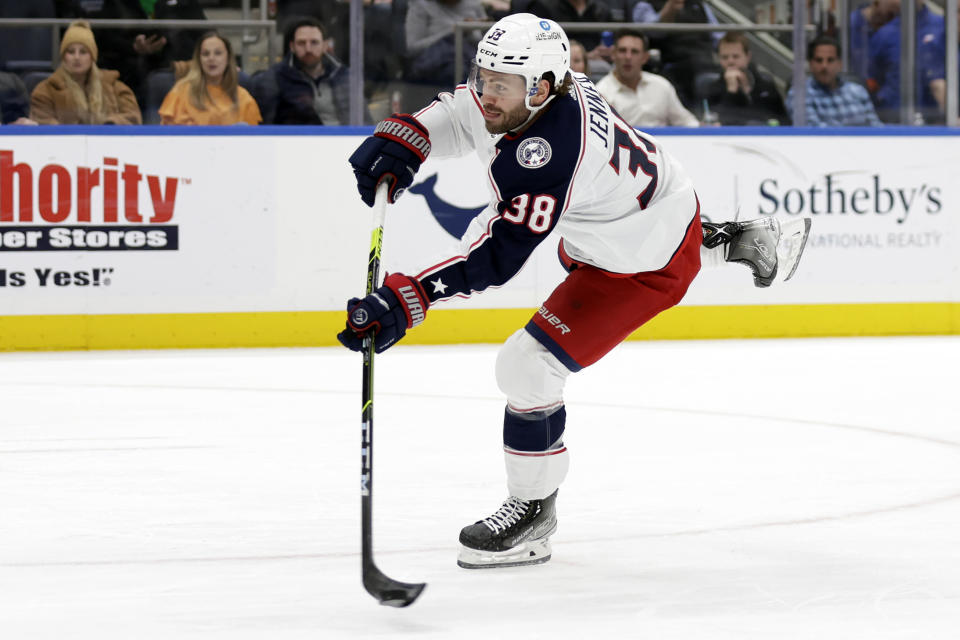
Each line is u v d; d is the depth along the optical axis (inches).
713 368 1037.2
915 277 1309.1
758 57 1376.7
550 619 373.4
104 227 1183.6
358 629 362.3
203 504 543.5
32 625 365.4
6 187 1163.9
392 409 824.9
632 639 352.5
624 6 1375.5
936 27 1358.3
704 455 665.0
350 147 1224.2
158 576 422.6
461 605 389.1
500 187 399.2
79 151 1174.3
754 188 1278.3
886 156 1299.2
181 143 1193.4
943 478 601.9
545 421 442.6
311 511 529.3
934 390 909.2
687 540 478.6
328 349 1200.2
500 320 1247.5
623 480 598.9
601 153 409.7
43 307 1175.6
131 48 1275.8
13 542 473.7
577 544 474.0
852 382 951.6
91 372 1018.7
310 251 1221.7
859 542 473.7
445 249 1234.6
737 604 390.0
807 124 1364.4
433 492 570.9
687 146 1262.3
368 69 1323.8
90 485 585.6
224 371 1024.2
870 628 362.9
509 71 388.5
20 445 693.3
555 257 1252.5
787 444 698.2
